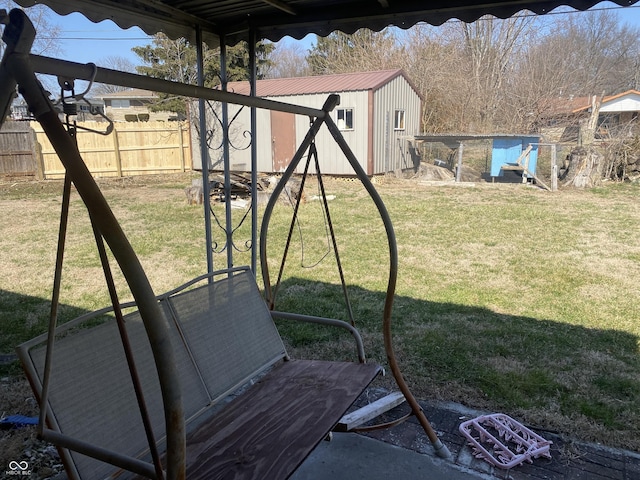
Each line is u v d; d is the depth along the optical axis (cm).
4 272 521
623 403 258
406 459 214
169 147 1442
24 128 1238
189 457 154
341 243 636
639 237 652
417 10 233
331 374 212
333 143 1244
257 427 170
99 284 480
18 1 201
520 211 836
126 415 157
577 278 484
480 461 213
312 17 258
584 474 204
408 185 1184
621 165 1174
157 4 246
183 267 537
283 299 426
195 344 193
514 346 330
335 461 213
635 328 361
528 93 1941
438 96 1934
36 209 889
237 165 1380
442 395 268
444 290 452
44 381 132
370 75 1284
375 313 392
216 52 1683
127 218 809
